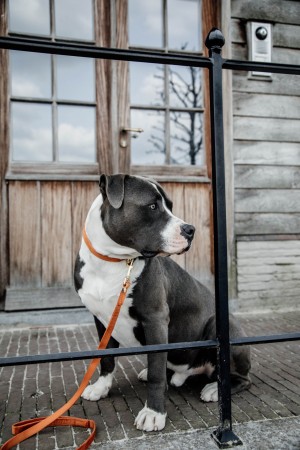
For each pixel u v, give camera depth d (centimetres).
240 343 173
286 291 446
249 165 441
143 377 255
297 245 451
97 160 412
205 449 172
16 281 387
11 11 395
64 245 397
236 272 434
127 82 419
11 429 196
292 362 291
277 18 445
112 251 204
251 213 440
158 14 429
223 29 431
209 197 435
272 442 177
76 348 321
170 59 167
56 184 396
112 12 413
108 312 213
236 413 209
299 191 454
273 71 183
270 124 446
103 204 207
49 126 403
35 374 268
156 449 173
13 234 386
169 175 429
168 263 239
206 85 441
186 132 441
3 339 347
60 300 393
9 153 388
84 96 412
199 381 257
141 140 427
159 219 200
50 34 403
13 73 396
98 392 228
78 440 184
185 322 236
